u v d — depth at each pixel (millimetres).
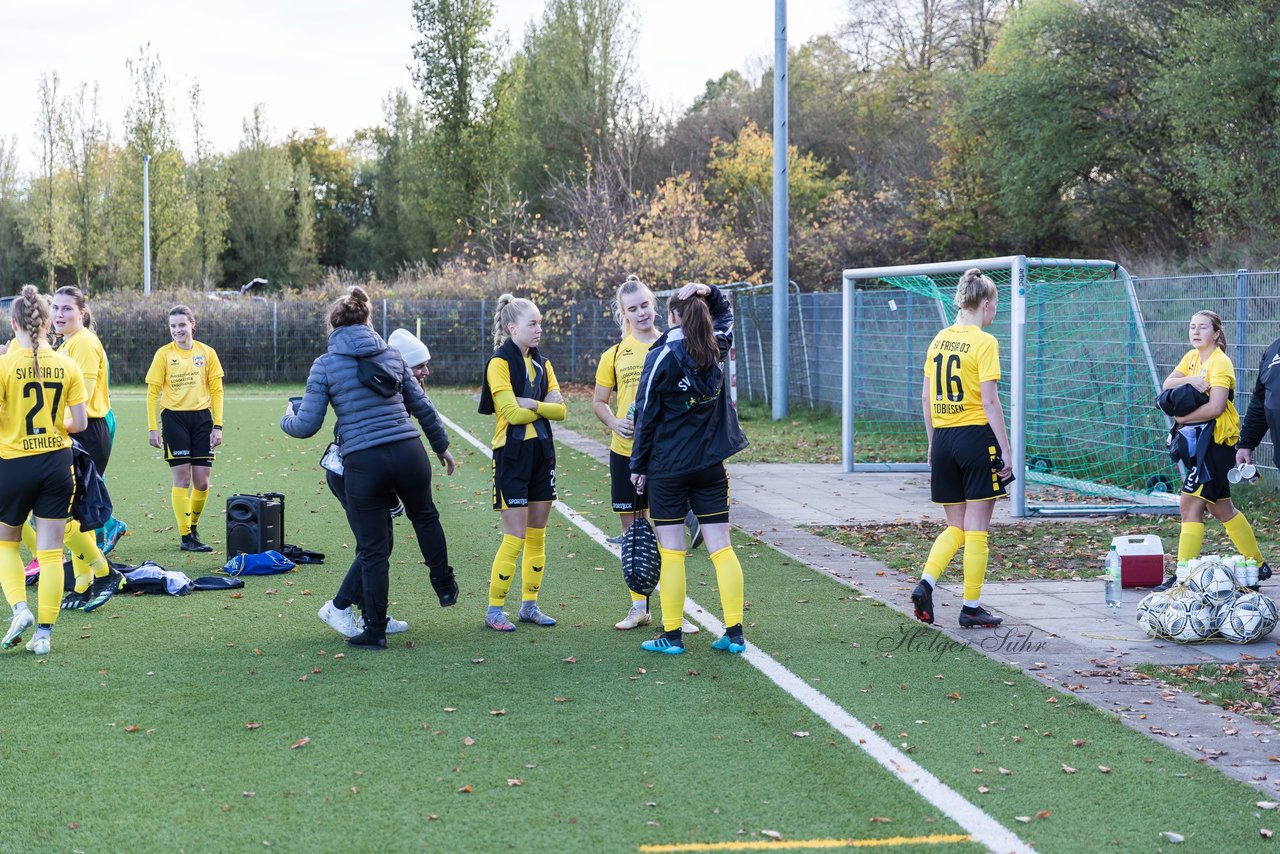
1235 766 4230
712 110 48531
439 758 4285
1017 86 29344
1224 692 5137
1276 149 21891
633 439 6027
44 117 48312
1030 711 4867
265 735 4527
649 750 4383
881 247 34688
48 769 4156
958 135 33281
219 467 13719
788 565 8070
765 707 4902
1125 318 12203
